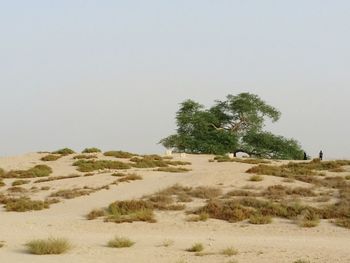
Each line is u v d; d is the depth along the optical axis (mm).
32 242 18344
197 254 17078
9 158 54812
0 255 17156
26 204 28969
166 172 41688
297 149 79938
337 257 16266
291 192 29766
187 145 77062
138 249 18094
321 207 26078
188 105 84062
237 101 81500
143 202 27438
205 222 23828
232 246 18438
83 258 16641
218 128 82125
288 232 21828
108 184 35594
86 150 58344
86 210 27766
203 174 36312
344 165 41938
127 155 56781
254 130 81062
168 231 22328
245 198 28031
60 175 45250
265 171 36219
